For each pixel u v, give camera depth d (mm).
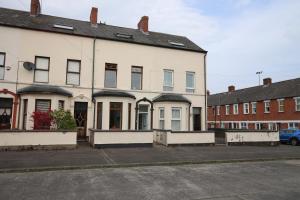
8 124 15297
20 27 16062
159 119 18500
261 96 35812
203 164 10945
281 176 8578
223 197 6180
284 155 13398
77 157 11234
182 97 19297
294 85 31984
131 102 17672
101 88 17656
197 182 7625
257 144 17859
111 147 14156
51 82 16484
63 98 15898
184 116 18688
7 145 12477
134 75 18906
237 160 11648
